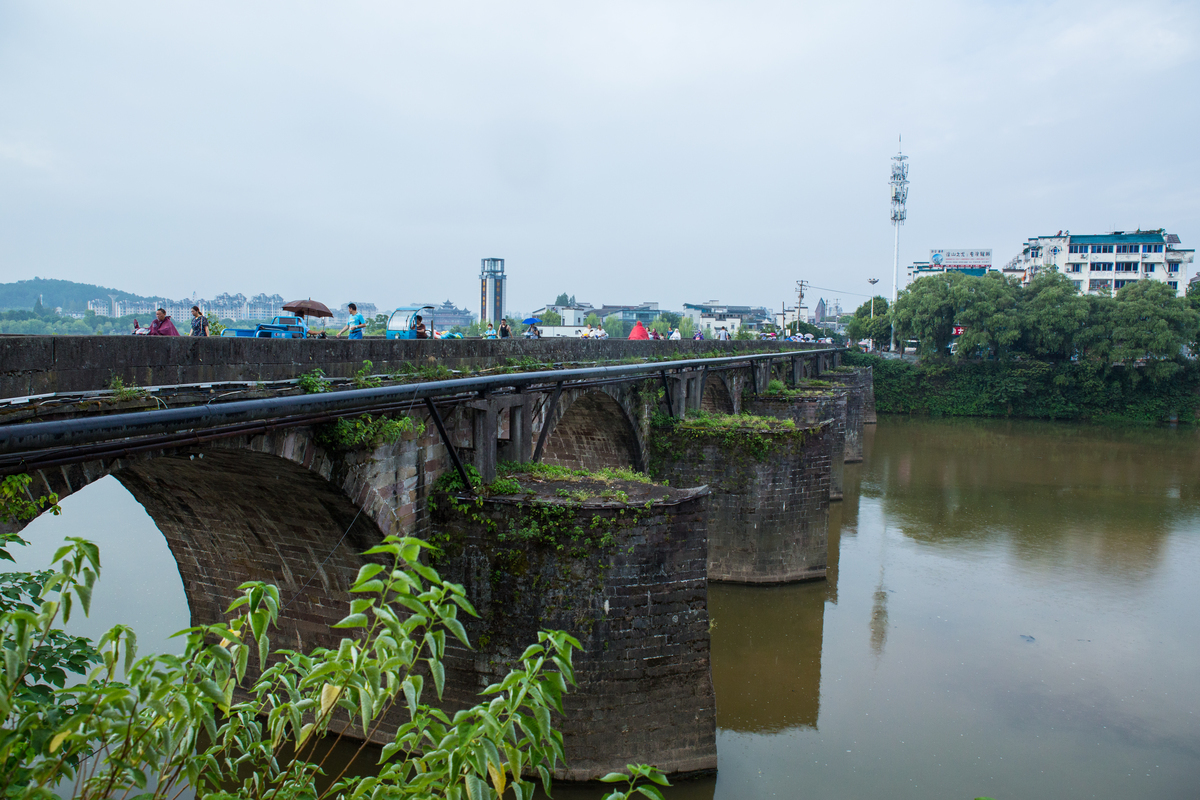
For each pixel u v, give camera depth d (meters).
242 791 5.80
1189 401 88.88
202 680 5.00
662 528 18.94
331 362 15.66
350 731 19.72
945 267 163.75
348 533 17.72
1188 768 21.08
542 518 18.59
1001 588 34.34
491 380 19.02
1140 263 121.38
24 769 4.68
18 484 9.71
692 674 19.28
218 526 18.91
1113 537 42.41
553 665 18.77
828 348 88.44
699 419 35.53
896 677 25.98
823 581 34.44
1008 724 23.09
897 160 115.75
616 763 18.84
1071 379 90.69
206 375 12.66
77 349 10.48
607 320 193.62
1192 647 28.59
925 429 84.81
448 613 5.69
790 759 21.00
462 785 5.68
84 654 5.78
